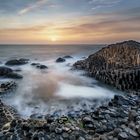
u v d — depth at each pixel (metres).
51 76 42.06
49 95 27.88
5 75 39.00
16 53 113.94
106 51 49.00
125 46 47.72
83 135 13.90
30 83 35.28
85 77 40.12
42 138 13.36
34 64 56.78
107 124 15.66
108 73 34.97
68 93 29.14
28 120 16.69
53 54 102.38
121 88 31.30
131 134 12.85
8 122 17.17
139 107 18.70
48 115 20.20
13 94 27.56
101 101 25.27
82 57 79.00
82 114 20.23
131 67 37.50
